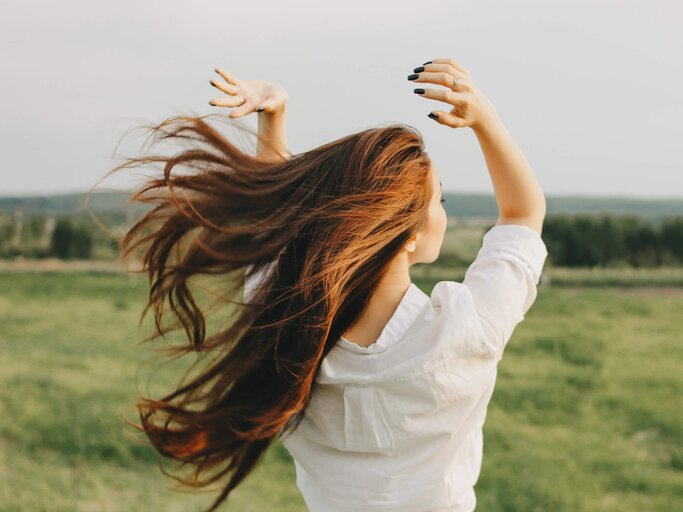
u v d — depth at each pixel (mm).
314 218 1328
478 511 6492
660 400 10742
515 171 1388
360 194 1302
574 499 6789
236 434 1440
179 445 1513
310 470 1447
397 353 1325
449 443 1357
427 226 1410
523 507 6590
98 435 7879
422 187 1338
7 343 13727
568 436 9055
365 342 1367
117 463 7254
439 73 1301
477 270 1377
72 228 28469
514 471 7602
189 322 1512
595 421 9734
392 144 1349
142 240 1523
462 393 1316
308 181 1374
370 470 1372
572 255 30531
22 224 28500
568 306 20266
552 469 7680
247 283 1473
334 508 1404
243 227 1382
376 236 1296
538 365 13148
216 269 1410
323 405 1407
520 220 1423
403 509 1357
